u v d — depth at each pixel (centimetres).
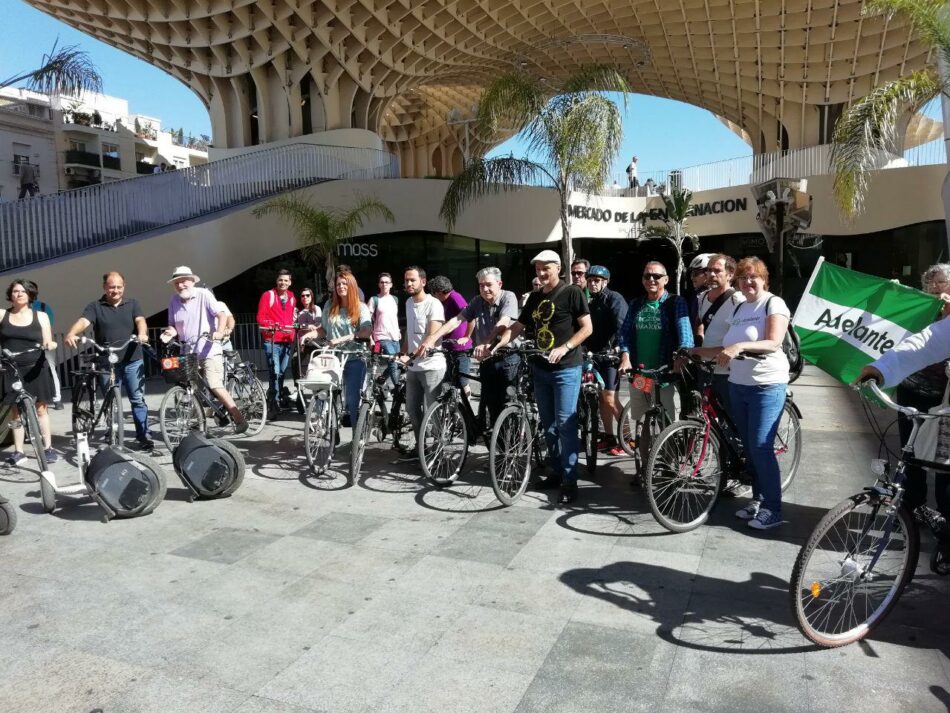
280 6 2319
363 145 2650
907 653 287
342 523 457
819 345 482
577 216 2444
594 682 269
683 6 2514
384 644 299
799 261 2380
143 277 1404
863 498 290
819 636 289
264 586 361
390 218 1936
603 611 327
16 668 285
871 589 299
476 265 2250
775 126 3225
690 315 557
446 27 2703
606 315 612
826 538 288
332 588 356
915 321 447
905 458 298
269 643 302
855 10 2448
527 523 452
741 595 343
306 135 2620
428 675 275
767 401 418
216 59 2647
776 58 2778
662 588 351
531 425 568
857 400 902
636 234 2584
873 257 2258
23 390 492
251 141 2777
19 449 620
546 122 1543
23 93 4475
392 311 760
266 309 879
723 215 2508
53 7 2411
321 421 575
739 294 465
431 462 539
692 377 483
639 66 3059
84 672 281
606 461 624
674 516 457
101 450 480
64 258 1284
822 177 2209
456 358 570
